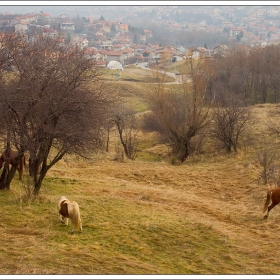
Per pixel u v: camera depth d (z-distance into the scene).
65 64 19.69
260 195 24.38
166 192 24.89
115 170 31.83
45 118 18.31
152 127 46.44
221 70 78.69
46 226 15.88
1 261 12.16
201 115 37.75
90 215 17.66
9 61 19.83
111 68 122.94
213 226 17.67
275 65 76.00
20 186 21.69
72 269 12.25
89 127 18.95
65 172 29.05
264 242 17.05
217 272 13.70
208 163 35.44
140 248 14.66
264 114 49.22
